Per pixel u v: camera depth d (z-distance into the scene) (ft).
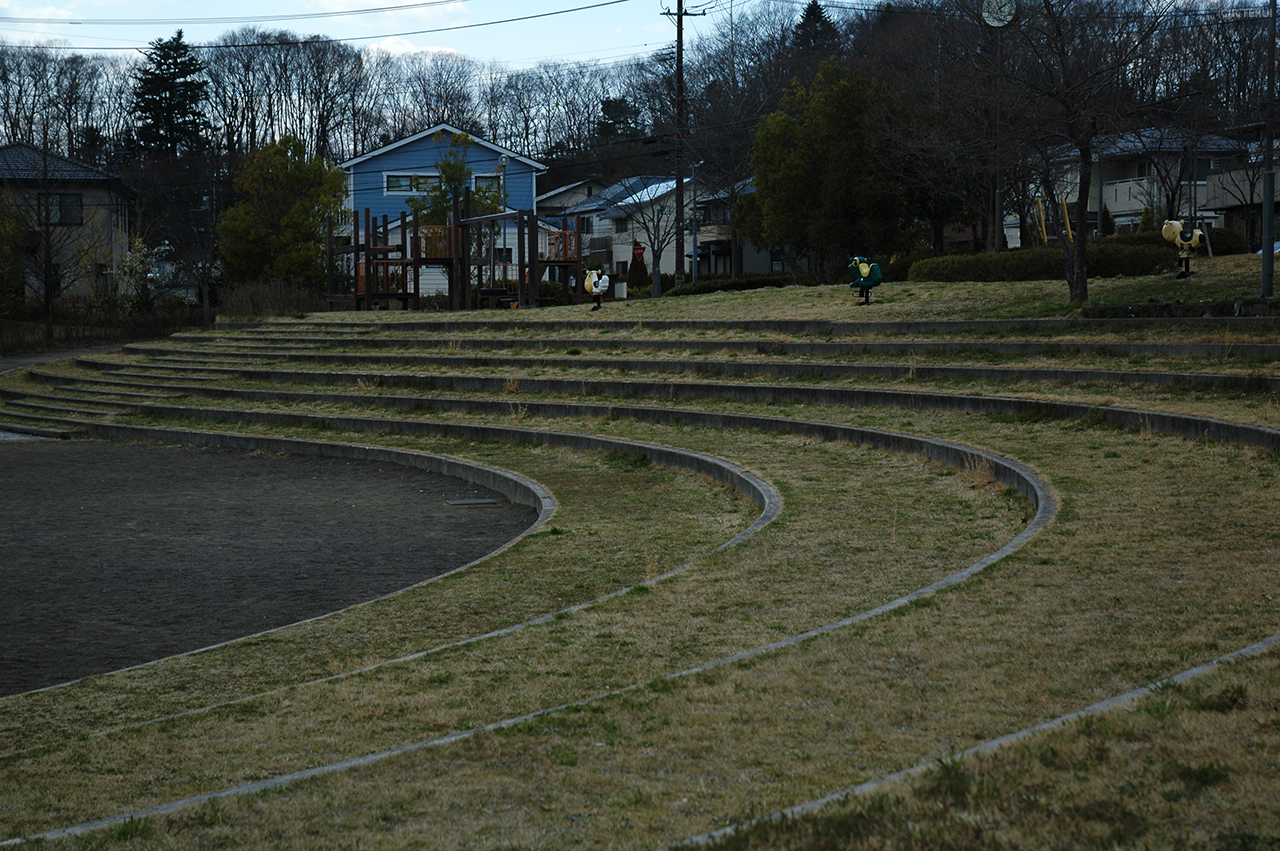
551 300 140.36
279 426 76.79
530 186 196.03
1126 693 15.88
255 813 14.17
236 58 292.20
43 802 16.28
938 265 95.35
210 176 237.45
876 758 14.58
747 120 183.93
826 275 126.31
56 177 179.63
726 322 81.51
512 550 36.22
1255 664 15.93
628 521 40.47
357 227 135.54
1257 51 108.27
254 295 128.47
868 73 129.80
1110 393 49.78
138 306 182.60
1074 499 31.58
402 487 55.42
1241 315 57.06
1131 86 78.64
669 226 202.28
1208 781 12.10
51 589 34.94
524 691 20.18
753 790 13.80
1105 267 85.40
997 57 74.38
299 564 38.09
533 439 63.05
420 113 310.65
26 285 175.63
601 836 12.71
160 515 48.73
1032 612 20.93
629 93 281.33
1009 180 109.60
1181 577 22.52
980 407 51.49
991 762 13.17
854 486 40.91
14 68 264.31
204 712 20.24
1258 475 32.55
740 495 43.80
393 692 20.66
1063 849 10.81
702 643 22.62
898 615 21.59
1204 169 149.59
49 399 97.19
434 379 80.64
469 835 13.05
